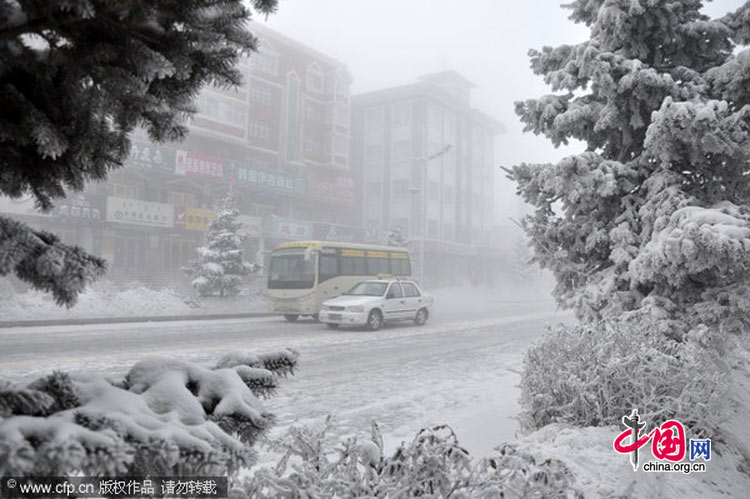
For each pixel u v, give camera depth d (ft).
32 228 5.54
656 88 22.75
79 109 6.25
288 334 49.44
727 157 21.40
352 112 187.01
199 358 33.55
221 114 125.29
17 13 5.31
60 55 5.91
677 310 21.72
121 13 5.80
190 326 55.67
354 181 182.91
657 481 12.05
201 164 116.67
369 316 54.65
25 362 30.12
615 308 22.67
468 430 17.79
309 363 33.63
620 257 22.50
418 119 175.83
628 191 23.91
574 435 13.84
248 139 135.03
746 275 19.79
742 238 17.85
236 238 85.15
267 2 6.35
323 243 65.51
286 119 145.07
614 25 23.80
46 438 4.50
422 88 174.70
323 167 160.66
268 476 6.94
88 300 62.85
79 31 5.81
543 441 14.38
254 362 7.54
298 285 63.98
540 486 7.38
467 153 200.03
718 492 13.00
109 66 5.89
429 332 54.95
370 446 7.79
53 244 5.53
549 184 23.90
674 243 18.85
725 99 23.35
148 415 5.43
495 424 18.63
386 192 177.78
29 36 5.75
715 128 19.92
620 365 14.78
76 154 6.51
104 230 103.60
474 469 7.55
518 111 26.63
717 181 22.58
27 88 6.13
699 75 24.08
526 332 57.36
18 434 4.30
